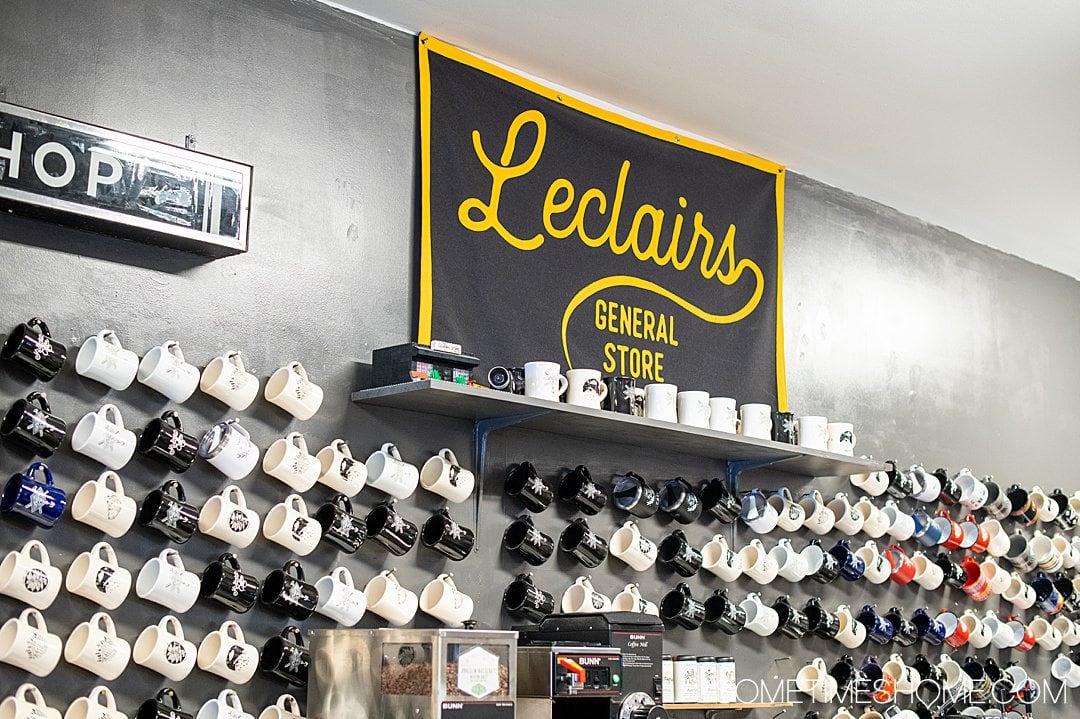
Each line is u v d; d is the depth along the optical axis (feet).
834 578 12.68
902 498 13.91
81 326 7.98
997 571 14.57
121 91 8.41
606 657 8.16
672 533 11.39
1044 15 10.10
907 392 14.58
